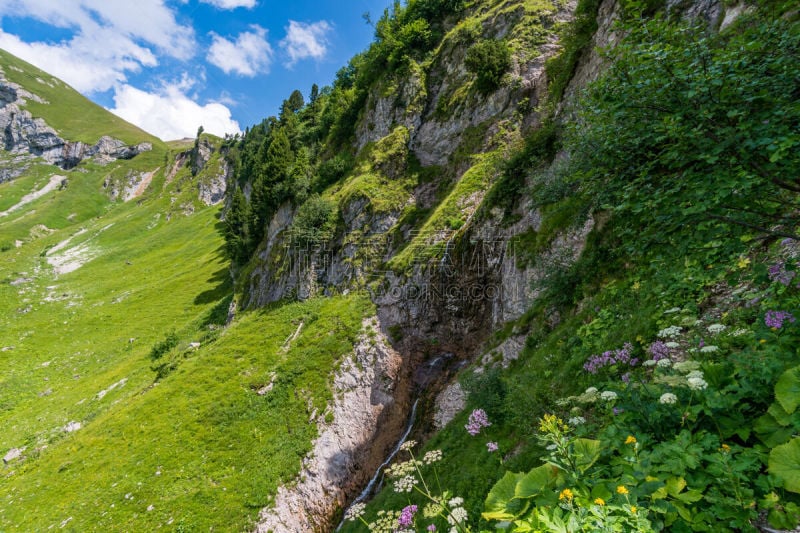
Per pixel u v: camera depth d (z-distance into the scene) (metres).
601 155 7.01
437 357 32.53
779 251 7.46
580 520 4.19
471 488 12.36
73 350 67.38
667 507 4.26
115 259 115.50
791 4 5.30
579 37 29.19
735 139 4.89
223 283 79.81
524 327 21.33
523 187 29.39
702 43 5.32
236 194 94.06
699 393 5.34
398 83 55.97
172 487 26.50
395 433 29.88
